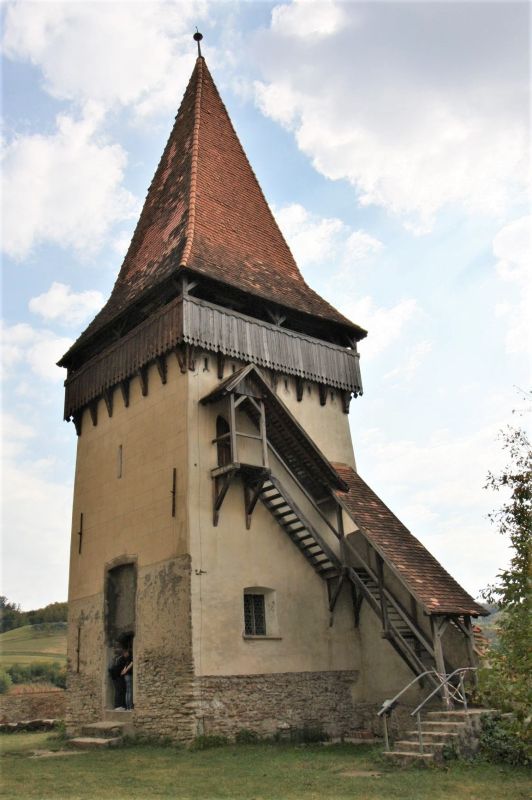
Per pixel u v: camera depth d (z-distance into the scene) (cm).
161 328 2089
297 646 2000
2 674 4450
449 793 1098
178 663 1784
